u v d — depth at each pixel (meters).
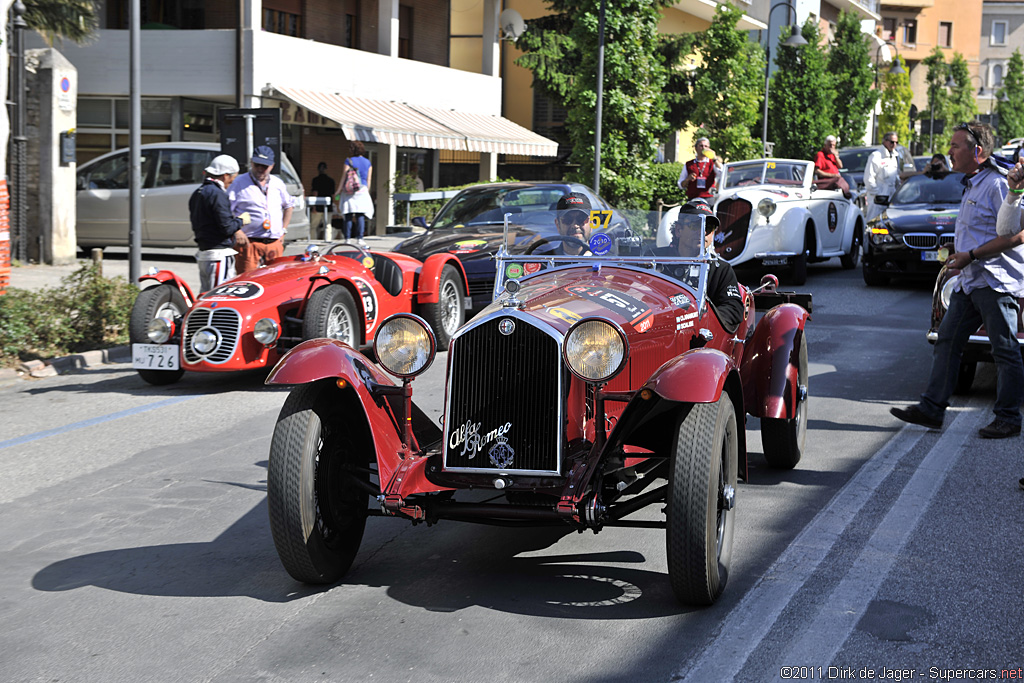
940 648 3.92
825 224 16.78
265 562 4.95
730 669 3.76
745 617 4.21
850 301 14.12
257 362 8.77
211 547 5.15
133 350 8.88
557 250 5.82
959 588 4.48
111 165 18.22
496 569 4.84
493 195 12.97
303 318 8.81
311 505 4.46
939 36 85.06
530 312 4.47
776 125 38.56
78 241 18.30
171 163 18.00
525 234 5.88
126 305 11.24
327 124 22.34
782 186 16.75
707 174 17.64
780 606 4.31
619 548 5.11
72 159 16.86
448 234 12.23
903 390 8.76
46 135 16.48
